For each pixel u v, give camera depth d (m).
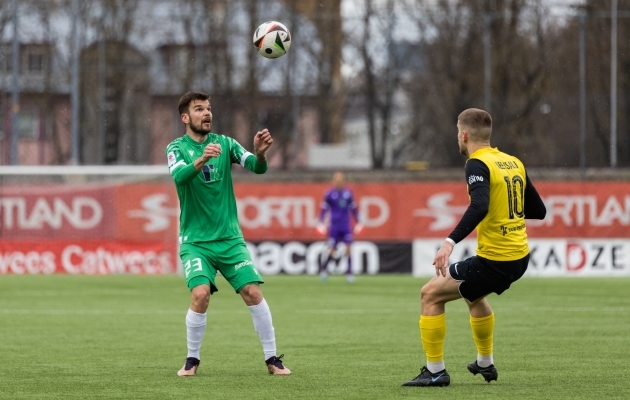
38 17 73.88
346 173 62.22
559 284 50.31
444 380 18.69
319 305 38.88
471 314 19.02
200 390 18.45
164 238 56.81
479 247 18.19
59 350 25.09
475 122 18.28
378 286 49.34
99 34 72.31
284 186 57.50
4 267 56.00
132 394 18.06
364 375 20.45
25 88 73.06
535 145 66.75
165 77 74.94
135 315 34.94
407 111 73.00
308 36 75.38
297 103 73.81
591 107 64.88
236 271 20.38
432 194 57.59
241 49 75.44
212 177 20.20
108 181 56.75
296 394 17.91
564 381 19.52
